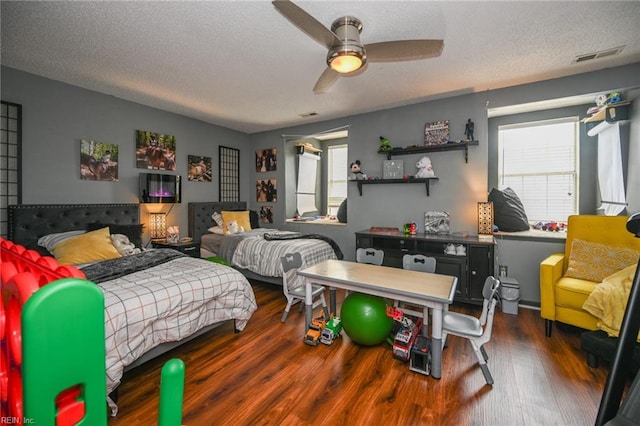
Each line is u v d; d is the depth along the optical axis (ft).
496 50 8.15
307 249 11.51
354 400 5.63
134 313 5.63
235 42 7.70
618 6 6.23
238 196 17.85
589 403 5.52
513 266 10.99
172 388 1.86
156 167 13.34
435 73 9.68
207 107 13.26
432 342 6.30
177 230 13.41
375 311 7.36
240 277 8.25
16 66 9.12
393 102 12.63
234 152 17.57
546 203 12.17
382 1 6.13
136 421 5.14
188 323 6.70
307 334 7.82
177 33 7.27
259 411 5.35
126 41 7.65
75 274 2.21
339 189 19.40
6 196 9.17
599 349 6.42
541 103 10.81
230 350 7.54
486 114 11.35
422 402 5.56
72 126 10.63
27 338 1.42
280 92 11.37
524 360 7.01
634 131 8.75
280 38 7.50
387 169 13.15
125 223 11.99
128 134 12.32
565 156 11.80
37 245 9.41
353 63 6.57
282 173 17.33
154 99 12.17
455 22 6.84
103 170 11.50
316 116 14.78
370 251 9.91
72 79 10.12
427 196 12.76
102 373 1.68
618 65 9.12
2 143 9.07
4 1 6.01
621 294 6.49
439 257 11.00
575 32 7.26
